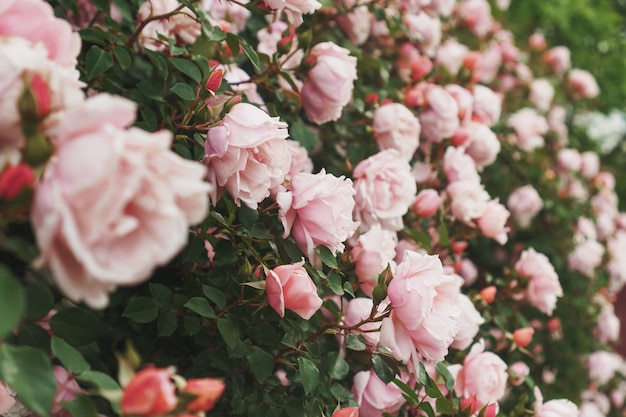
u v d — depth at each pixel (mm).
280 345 748
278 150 688
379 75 1161
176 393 507
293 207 696
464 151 1171
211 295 680
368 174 867
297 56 909
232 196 701
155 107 794
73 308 565
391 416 789
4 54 456
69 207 418
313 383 688
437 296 709
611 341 1801
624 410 1798
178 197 448
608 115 2463
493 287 1029
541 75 1979
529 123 1545
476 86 1286
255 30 1049
